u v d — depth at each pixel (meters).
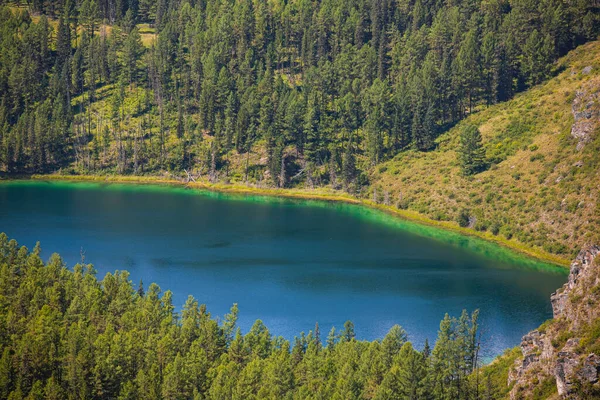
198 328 146.88
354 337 147.38
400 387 117.25
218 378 126.81
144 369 137.75
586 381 94.56
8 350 138.12
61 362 139.12
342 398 115.31
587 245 118.25
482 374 124.44
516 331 162.75
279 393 121.50
